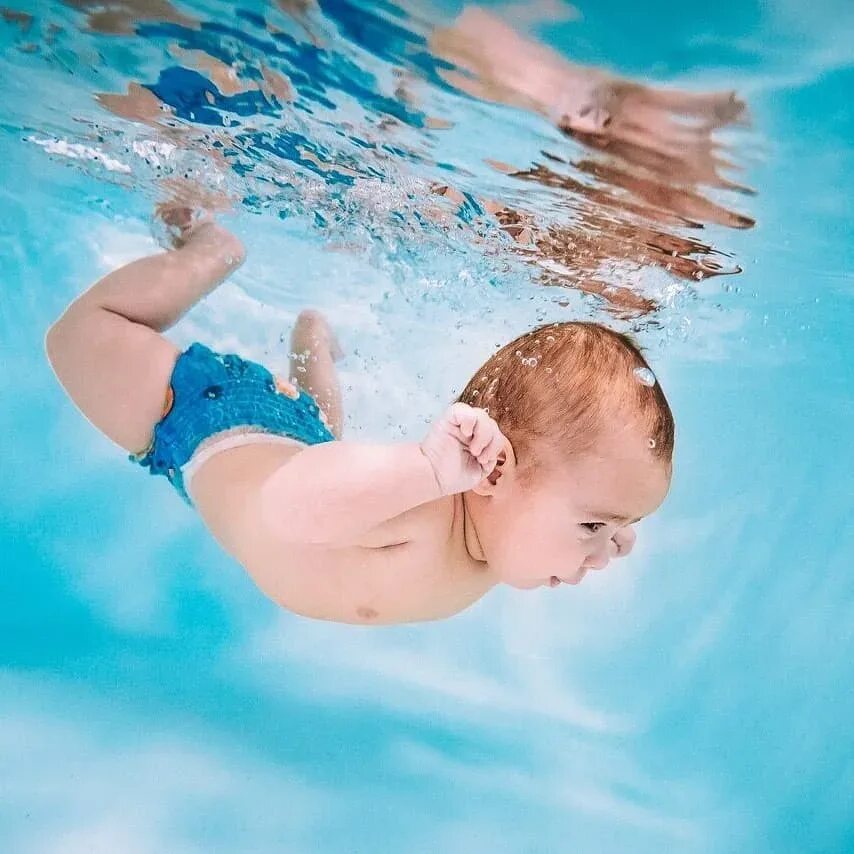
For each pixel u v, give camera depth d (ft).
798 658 4.83
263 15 2.22
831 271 3.37
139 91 2.67
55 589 4.64
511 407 2.00
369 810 3.91
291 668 4.49
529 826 3.94
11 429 4.84
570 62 2.23
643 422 1.94
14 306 4.71
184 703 4.33
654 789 4.27
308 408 2.54
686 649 4.79
